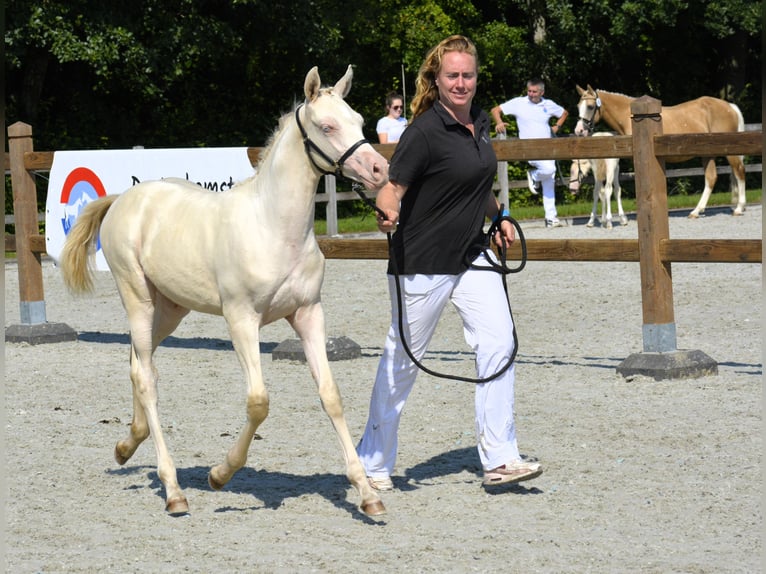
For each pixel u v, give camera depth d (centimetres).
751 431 910
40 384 1225
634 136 1124
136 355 811
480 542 661
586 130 2875
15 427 1019
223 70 3866
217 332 1570
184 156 1405
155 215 798
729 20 3953
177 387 1186
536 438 920
